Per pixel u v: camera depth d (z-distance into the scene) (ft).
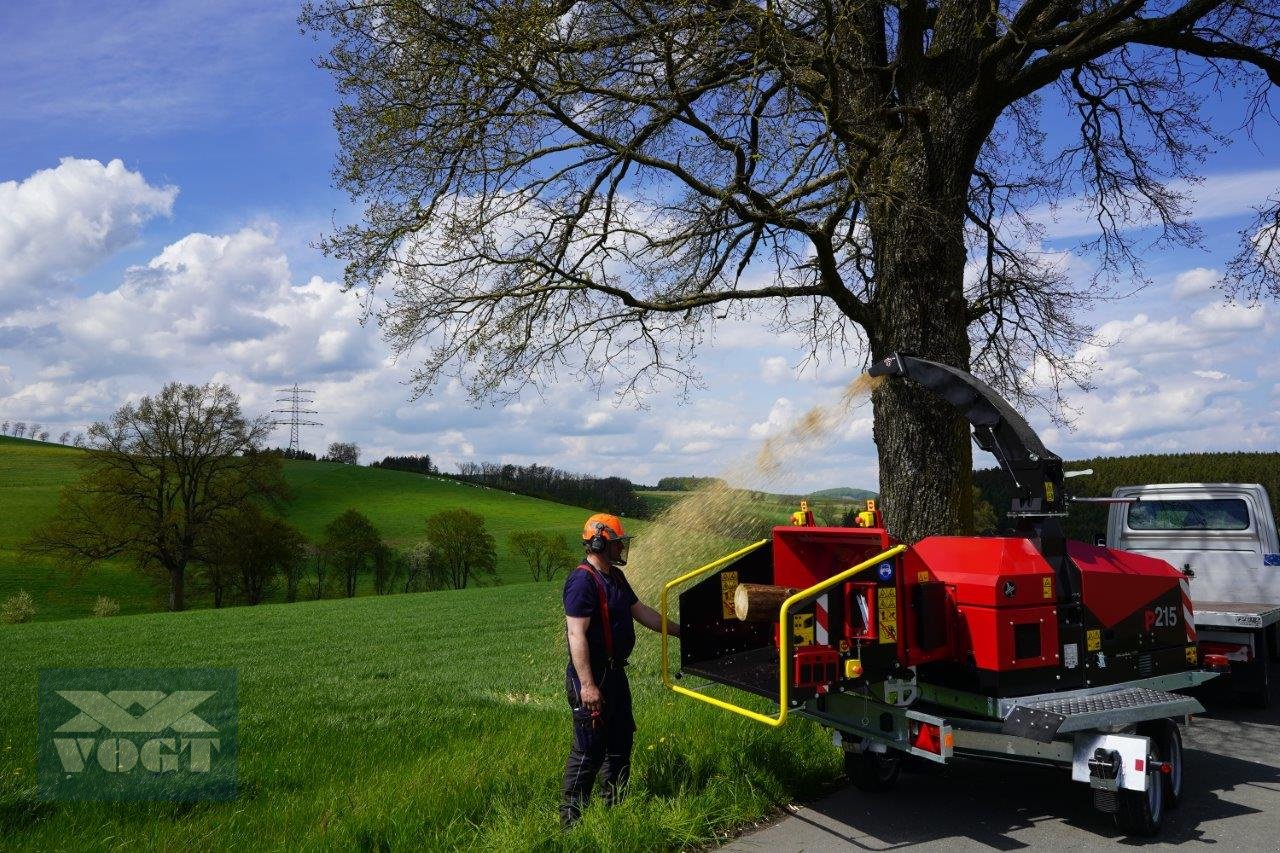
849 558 18.34
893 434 27.53
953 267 27.58
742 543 31.32
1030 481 18.04
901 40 29.25
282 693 38.29
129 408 172.45
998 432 18.79
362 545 232.32
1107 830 16.96
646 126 27.07
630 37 26.55
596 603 16.47
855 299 28.66
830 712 17.57
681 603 18.74
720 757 19.57
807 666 14.92
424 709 32.30
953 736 17.02
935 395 26.94
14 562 211.00
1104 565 19.25
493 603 110.22
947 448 27.12
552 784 18.11
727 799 17.76
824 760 20.56
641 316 33.06
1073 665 17.76
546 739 22.48
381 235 28.94
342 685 41.22
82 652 63.26
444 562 241.76
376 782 19.53
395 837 15.26
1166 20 26.68
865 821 17.49
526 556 256.93
